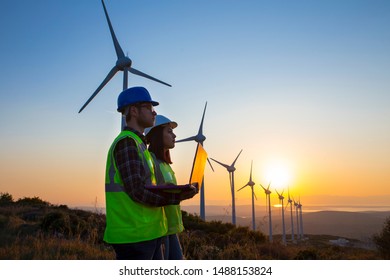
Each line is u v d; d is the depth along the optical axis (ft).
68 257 23.63
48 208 71.56
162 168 11.50
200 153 10.21
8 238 30.25
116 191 8.73
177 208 11.68
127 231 8.50
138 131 9.89
